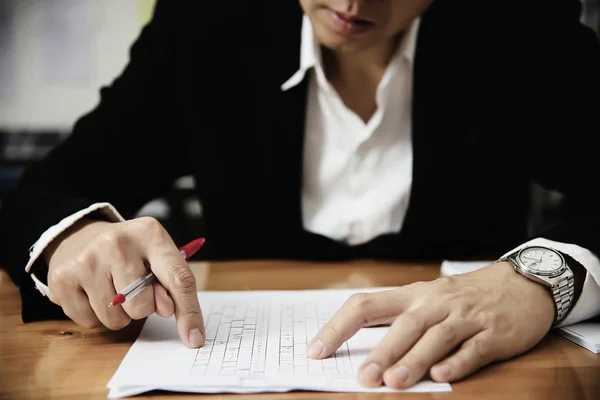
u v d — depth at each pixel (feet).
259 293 2.56
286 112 3.29
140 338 2.10
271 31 3.35
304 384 1.73
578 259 2.20
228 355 1.94
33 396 1.73
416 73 3.25
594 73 3.46
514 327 1.98
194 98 3.47
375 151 3.38
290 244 3.33
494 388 1.77
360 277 2.83
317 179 3.43
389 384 1.74
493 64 3.32
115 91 3.58
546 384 1.79
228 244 3.59
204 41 3.45
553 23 3.43
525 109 3.41
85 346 2.08
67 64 6.18
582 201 3.59
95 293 2.10
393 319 2.00
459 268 2.89
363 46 2.60
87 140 3.40
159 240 2.13
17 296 2.64
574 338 2.11
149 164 3.59
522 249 2.30
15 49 6.12
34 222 2.47
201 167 3.55
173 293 2.06
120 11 6.13
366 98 3.41
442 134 3.27
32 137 6.10
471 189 3.37
